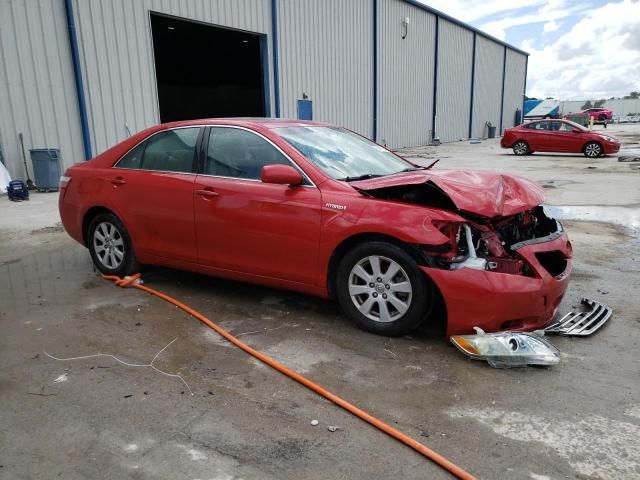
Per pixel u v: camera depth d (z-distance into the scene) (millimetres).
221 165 4387
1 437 2656
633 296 4676
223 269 4418
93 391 3092
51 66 11398
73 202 5297
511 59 44031
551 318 3707
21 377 3262
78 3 11664
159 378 3242
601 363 3402
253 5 16297
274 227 4020
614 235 7074
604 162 17547
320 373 3291
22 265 5758
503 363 3312
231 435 2658
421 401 2965
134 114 13086
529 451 2523
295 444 2586
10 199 10062
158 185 4648
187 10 14109
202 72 25656
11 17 10664
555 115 55000
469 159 19969
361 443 2596
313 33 19219
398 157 5078
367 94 23422
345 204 3742
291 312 4301
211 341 3775
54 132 11586
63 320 4164
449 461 2441
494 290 3359
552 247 3711
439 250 3461
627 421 2762
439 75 31000
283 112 18125
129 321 4137
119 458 2484
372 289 3748
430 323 4023
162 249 4738
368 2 22500
